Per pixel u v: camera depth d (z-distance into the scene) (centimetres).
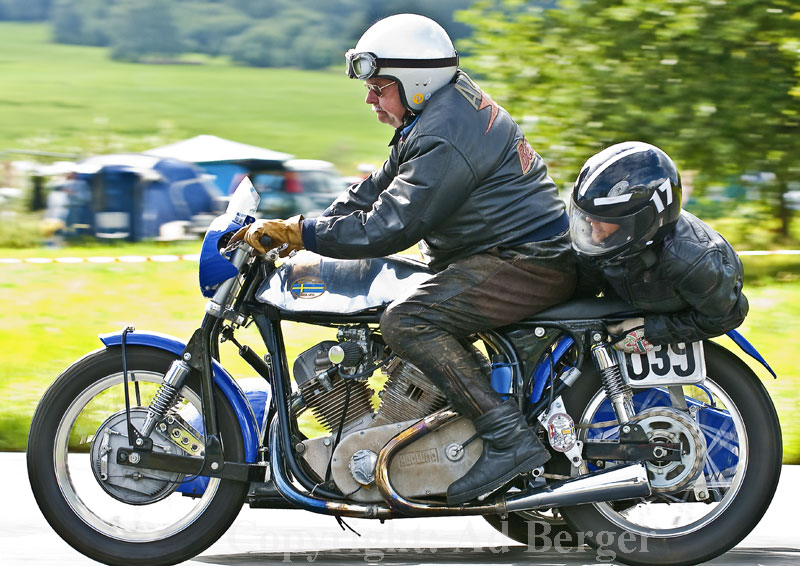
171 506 969
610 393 779
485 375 780
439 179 734
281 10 14162
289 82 10862
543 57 2600
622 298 769
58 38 13950
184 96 9362
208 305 777
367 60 761
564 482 767
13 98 8769
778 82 2516
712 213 2872
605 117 2494
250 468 775
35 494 780
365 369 776
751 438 792
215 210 2903
